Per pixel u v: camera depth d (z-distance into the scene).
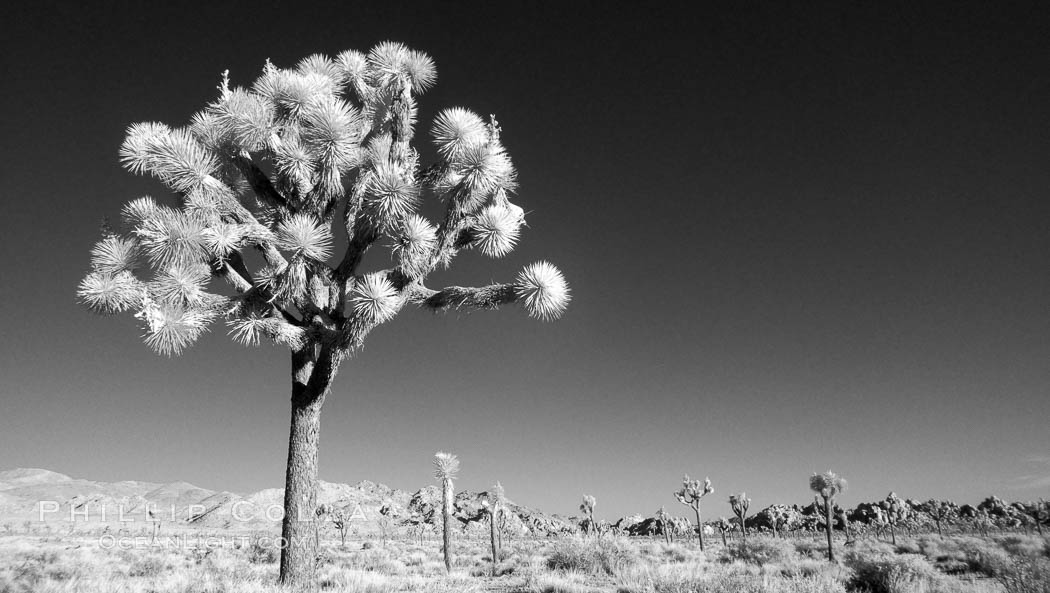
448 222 8.06
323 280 7.95
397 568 17.97
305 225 7.18
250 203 9.26
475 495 101.38
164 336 6.56
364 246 7.99
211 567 13.66
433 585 10.88
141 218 7.36
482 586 12.41
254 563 16.30
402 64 9.45
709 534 62.22
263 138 7.96
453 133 8.20
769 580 10.74
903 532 51.91
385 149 8.01
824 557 22.86
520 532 70.62
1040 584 9.74
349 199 8.29
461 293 8.06
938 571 15.09
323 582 10.20
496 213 8.20
